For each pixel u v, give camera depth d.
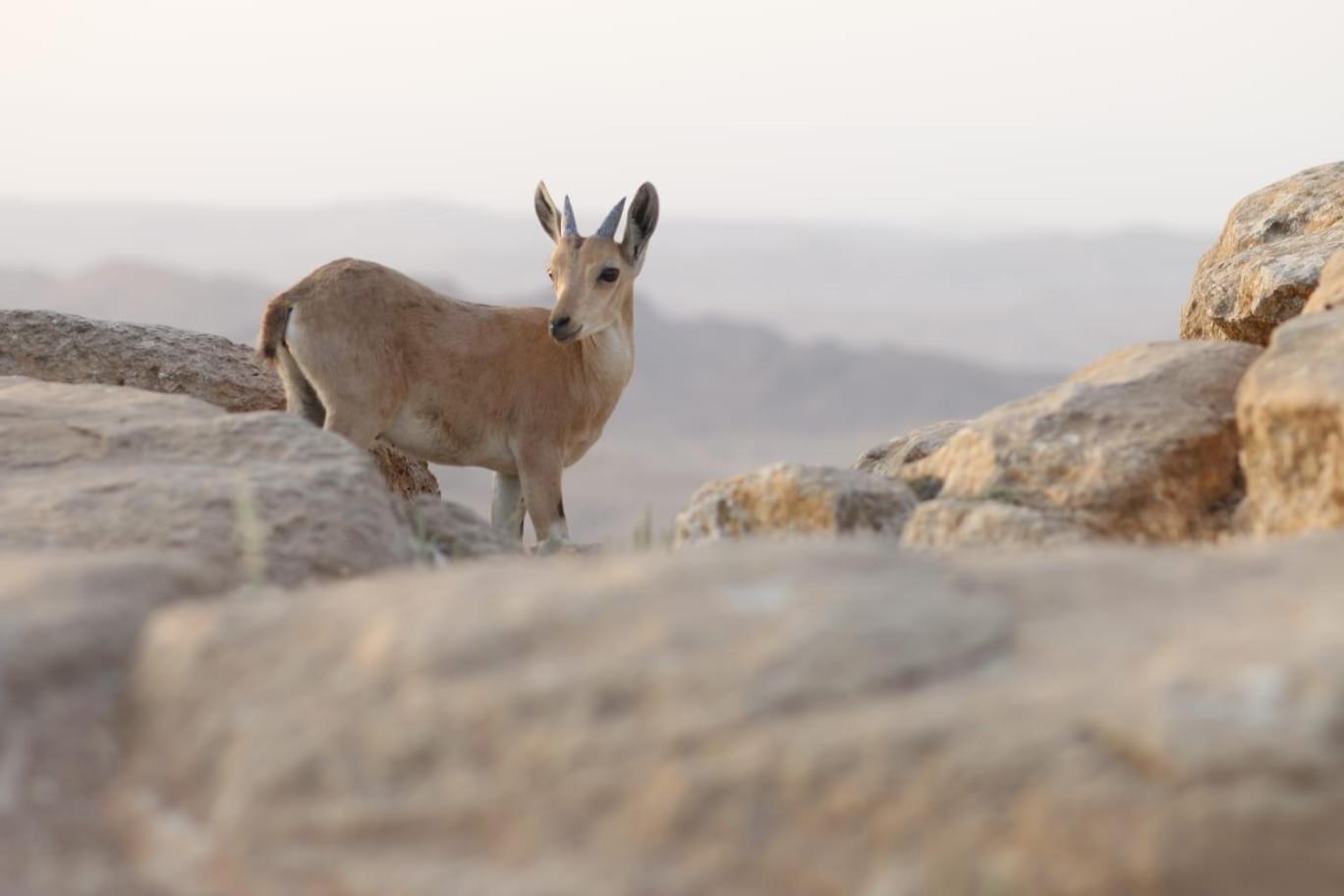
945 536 26.95
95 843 13.82
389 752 13.45
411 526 27.72
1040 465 27.92
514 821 12.77
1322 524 23.48
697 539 30.22
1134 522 26.70
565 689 13.38
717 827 12.20
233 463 26.53
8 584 16.41
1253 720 11.68
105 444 27.27
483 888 12.42
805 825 12.03
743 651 13.46
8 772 14.09
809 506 28.80
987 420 29.94
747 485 29.84
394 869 12.80
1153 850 11.11
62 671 15.05
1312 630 13.20
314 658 14.55
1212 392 28.62
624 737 12.90
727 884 11.96
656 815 12.40
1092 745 11.82
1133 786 11.45
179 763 14.27
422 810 13.08
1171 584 15.34
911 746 12.12
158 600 16.67
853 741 12.27
